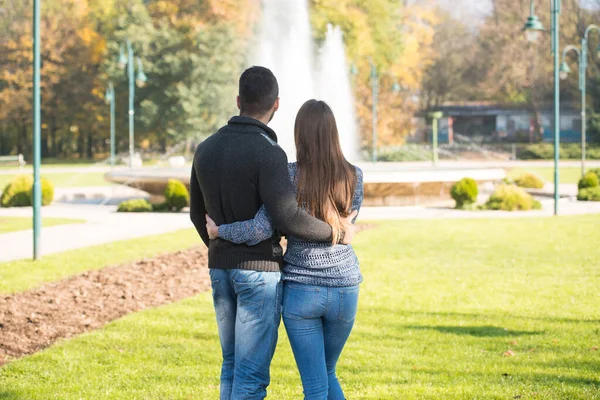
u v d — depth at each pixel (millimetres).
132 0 57531
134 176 20781
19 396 4594
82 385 4828
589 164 45344
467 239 12617
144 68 53219
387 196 20375
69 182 33750
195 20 54062
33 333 6203
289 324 3367
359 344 5855
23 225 15484
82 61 58812
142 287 8289
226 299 3424
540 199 22609
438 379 4883
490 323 6547
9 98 57188
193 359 5480
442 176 20172
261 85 3361
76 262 10148
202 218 3557
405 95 60375
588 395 4453
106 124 57781
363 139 53688
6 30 57719
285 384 4859
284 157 3285
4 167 50875
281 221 3205
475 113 70938
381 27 53844
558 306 7223
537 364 5199
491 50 64750
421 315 6898
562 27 61188
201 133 53188
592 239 12438
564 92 64500
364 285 8469
